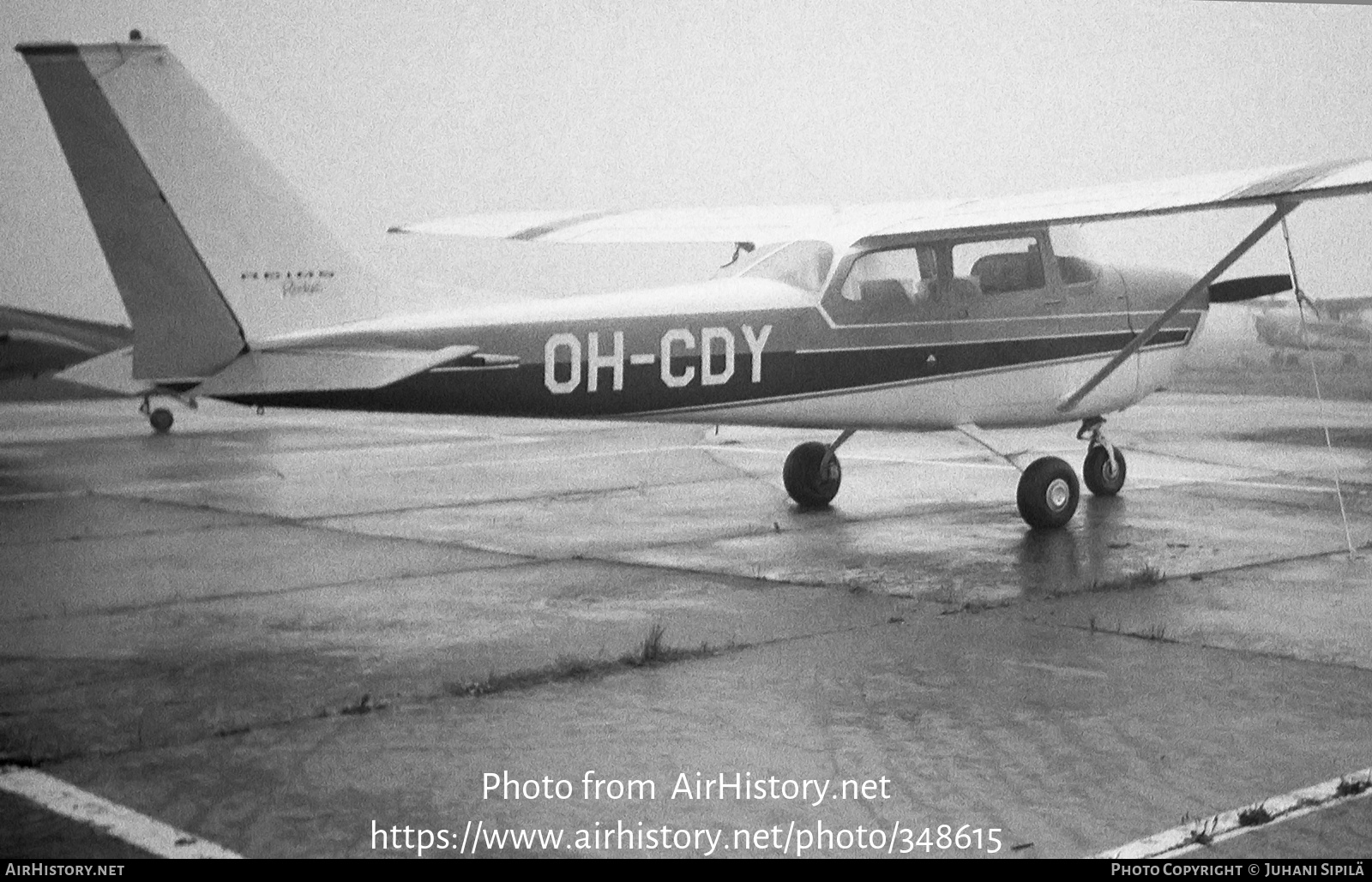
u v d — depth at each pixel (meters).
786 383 9.38
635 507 11.07
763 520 10.31
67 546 9.57
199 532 10.09
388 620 7.34
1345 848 4.37
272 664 6.50
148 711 5.78
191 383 8.02
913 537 9.50
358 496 11.77
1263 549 8.93
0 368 15.98
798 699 5.87
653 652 6.55
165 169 7.88
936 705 5.77
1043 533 9.58
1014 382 10.05
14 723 5.64
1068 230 10.27
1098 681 6.09
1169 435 15.09
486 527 10.19
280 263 8.16
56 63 7.70
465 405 8.66
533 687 6.09
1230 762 5.10
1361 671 6.21
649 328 8.97
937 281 9.77
